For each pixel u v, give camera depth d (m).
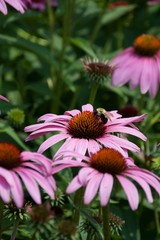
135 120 0.82
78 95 1.18
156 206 0.96
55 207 0.75
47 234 0.73
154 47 1.13
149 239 1.01
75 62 1.16
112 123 0.82
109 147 0.78
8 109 0.98
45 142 0.80
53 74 1.20
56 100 1.15
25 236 0.86
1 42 1.11
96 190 0.70
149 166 0.96
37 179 0.70
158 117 1.05
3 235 0.87
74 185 0.70
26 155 0.73
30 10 1.18
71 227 0.71
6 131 0.93
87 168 0.72
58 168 0.72
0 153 0.71
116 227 0.79
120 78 1.10
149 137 0.99
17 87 1.16
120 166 0.73
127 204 0.98
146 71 1.10
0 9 0.91
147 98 1.21
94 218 0.78
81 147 0.78
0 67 1.07
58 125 0.81
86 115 0.81
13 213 0.75
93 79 0.93
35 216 0.69
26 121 1.05
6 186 0.68
